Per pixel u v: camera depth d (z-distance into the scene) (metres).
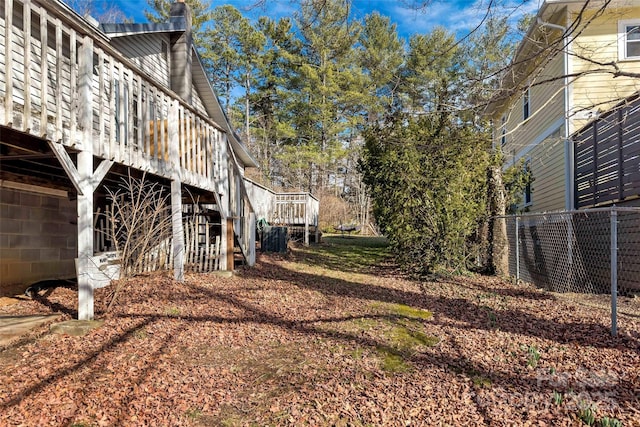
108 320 4.33
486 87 5.51
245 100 27.06
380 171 8.80
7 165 5.36
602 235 7.77
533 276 8.83
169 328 4.32
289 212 16.83
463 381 3.28
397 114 8.55
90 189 4.20
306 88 23.91
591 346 3.99
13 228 6.27
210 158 7.34
